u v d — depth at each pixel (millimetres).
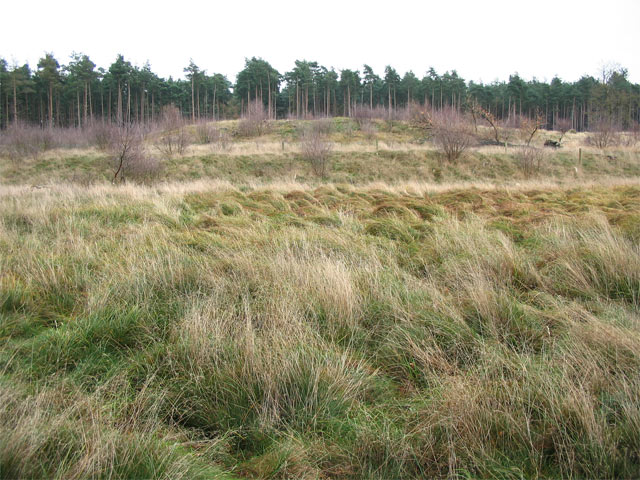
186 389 2658
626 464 1967
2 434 1937
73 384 2654
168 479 1922
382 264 4973
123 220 7910
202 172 22203
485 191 11883
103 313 3521
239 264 4629
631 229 5773
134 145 18656
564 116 72188
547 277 4316
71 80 57719
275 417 2420
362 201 10102
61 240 6055
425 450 2141
